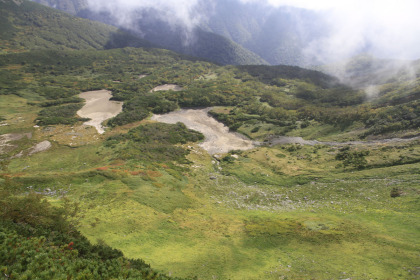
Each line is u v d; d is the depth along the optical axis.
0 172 59.28
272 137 117.31
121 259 25.20
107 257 26.20
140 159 81.12
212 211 53.81
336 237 38.88
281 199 62.72
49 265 20.03
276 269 30.73
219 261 32.75
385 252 33.22
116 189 52.03
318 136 112.19
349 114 117.62
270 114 140.88
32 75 198.75
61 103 157.88
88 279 20.12
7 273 18.22
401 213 45.44
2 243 21.11
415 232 38.12
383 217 45.22
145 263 28.25
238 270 30.56
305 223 45.28
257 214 53.66
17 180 50.78
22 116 129.12
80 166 83.38
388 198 52.81
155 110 150.25
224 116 141.88
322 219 47.38
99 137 109.94
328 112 129.75
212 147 109.75
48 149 95.50
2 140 101.50
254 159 91.62
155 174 64.44
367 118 110.81
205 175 78.38
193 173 77.75
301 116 136.62
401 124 95.62
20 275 18.22
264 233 42.06
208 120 142.88
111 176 57.41
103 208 43.56
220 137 121.44
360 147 86.44
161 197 53.12
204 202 59.09
